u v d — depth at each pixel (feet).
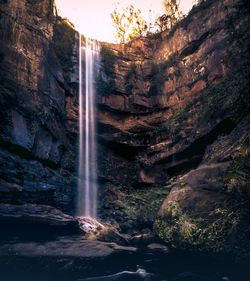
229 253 25.91
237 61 36.17
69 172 41.78
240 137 29.43
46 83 39.65
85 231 33.47
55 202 36.50
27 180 32.37
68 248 29.32
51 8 44.88
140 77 54.19
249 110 32.12
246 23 35.76
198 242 27.30
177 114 45.52
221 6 43.29
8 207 29.48
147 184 46.62
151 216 39.24
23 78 35.47
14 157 31.81
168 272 29.14
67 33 50.11
